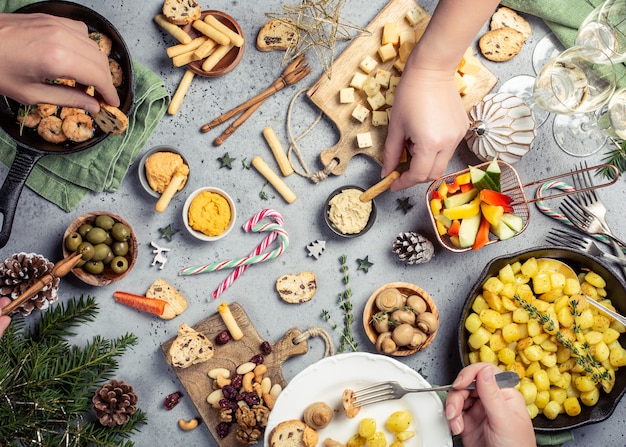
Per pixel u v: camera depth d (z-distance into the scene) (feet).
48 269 3.64
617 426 3.97
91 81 3.22
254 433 3.72
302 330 3.94
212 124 3.88
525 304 3.68
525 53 4.01
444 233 3.76
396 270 3.97
